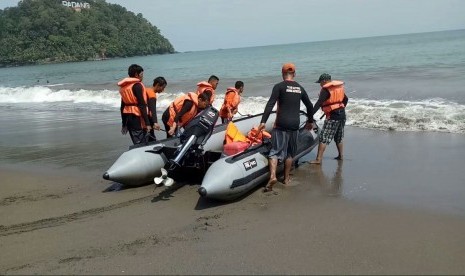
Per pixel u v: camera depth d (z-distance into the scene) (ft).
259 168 18.40
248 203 17.24
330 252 12.67
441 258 12.03
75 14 464.65
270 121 25.93
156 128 21.43
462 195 16.81
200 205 17.19
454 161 21.25
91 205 17.69
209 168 17.60
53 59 422.41
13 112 54.19
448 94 40.32
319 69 91.97
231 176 16.89
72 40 440.04
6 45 420.77
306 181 19.76
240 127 24.00
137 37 513.04
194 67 162.81
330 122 22.00
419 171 20.20
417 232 13.76
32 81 134.10
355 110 34.78
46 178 22.18
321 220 15.11
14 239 14.55
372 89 49.14
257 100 45.62
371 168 21.18
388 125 30.32
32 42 425.28
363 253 12.51
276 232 14.26
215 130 22.71
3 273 12.17
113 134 33.30
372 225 14.47
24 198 19.04
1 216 16.87
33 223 15.97
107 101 59.98
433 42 198.08
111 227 15.26
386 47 187.93
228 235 14.20
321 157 22.48
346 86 54.24
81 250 13.48
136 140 21.48
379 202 16.58
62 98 66.80
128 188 19.72
